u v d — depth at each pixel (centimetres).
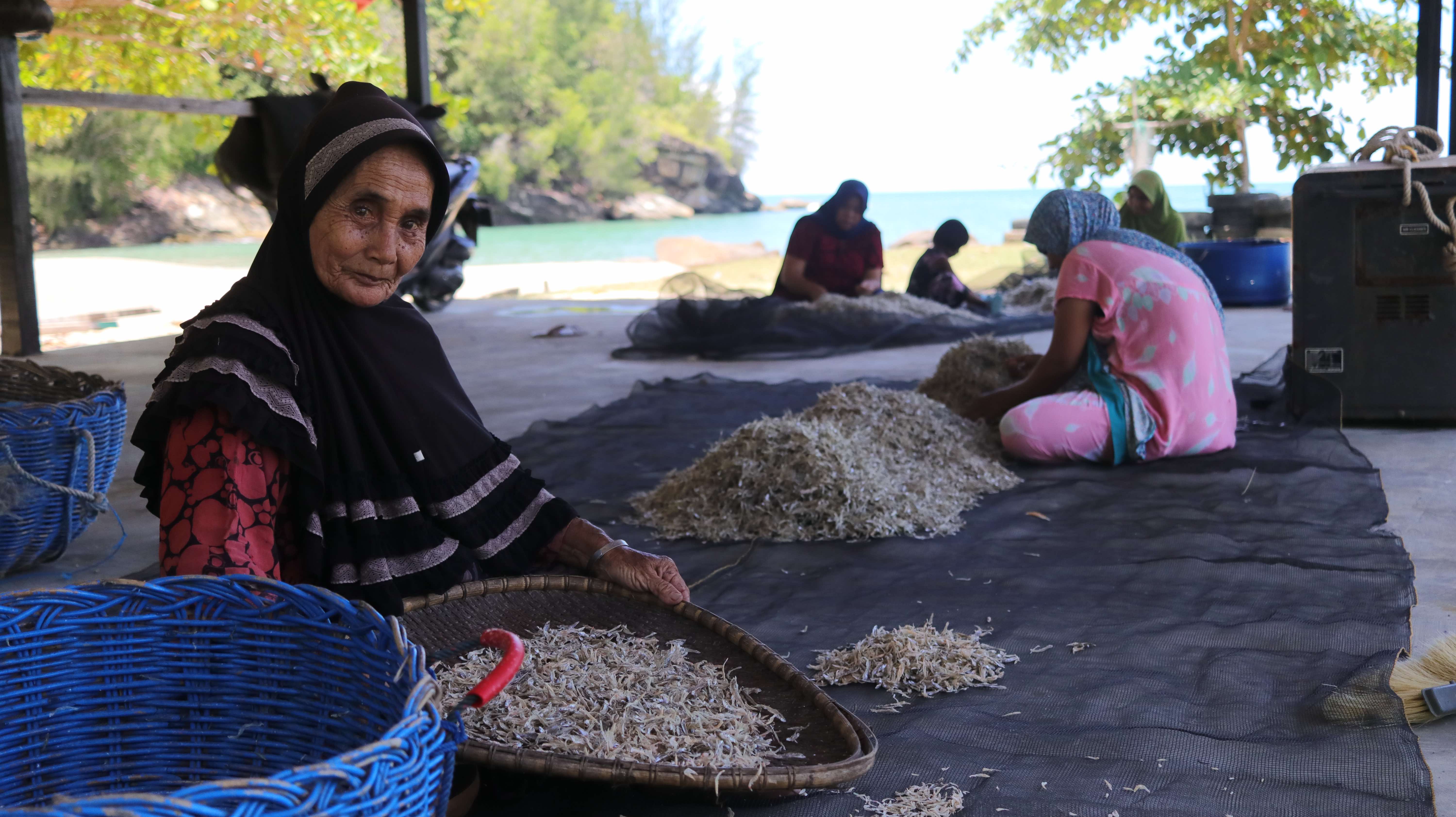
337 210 207
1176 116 1508
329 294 218
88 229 4138
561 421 609
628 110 6069
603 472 491
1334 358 535
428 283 1177
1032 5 1717
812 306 895
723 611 321
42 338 1030
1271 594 320
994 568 351
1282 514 396
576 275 1850
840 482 390
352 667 157
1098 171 1597
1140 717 244
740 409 622
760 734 203
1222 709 247
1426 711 243
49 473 351
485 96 5309
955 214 5950
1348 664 268
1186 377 464
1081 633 296
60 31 1362
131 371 809
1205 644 285
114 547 392
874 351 857
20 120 869
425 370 233
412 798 126
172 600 168
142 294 1493
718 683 218
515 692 208
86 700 165
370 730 151
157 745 166
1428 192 517
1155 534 377
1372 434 533
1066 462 471
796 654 287
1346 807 204
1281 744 229
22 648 162
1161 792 211
